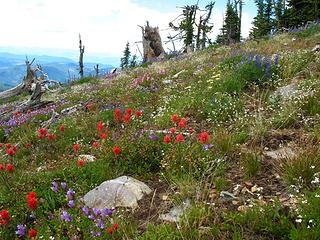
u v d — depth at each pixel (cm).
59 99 687
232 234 162
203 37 1838
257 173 212
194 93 389
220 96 348
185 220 171
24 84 792
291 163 198
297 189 178
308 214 155
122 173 248
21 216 212
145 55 1507
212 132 294
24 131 457
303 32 775
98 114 421
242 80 376
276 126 269
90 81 951
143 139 269
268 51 566
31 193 194
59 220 195
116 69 1101
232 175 216
